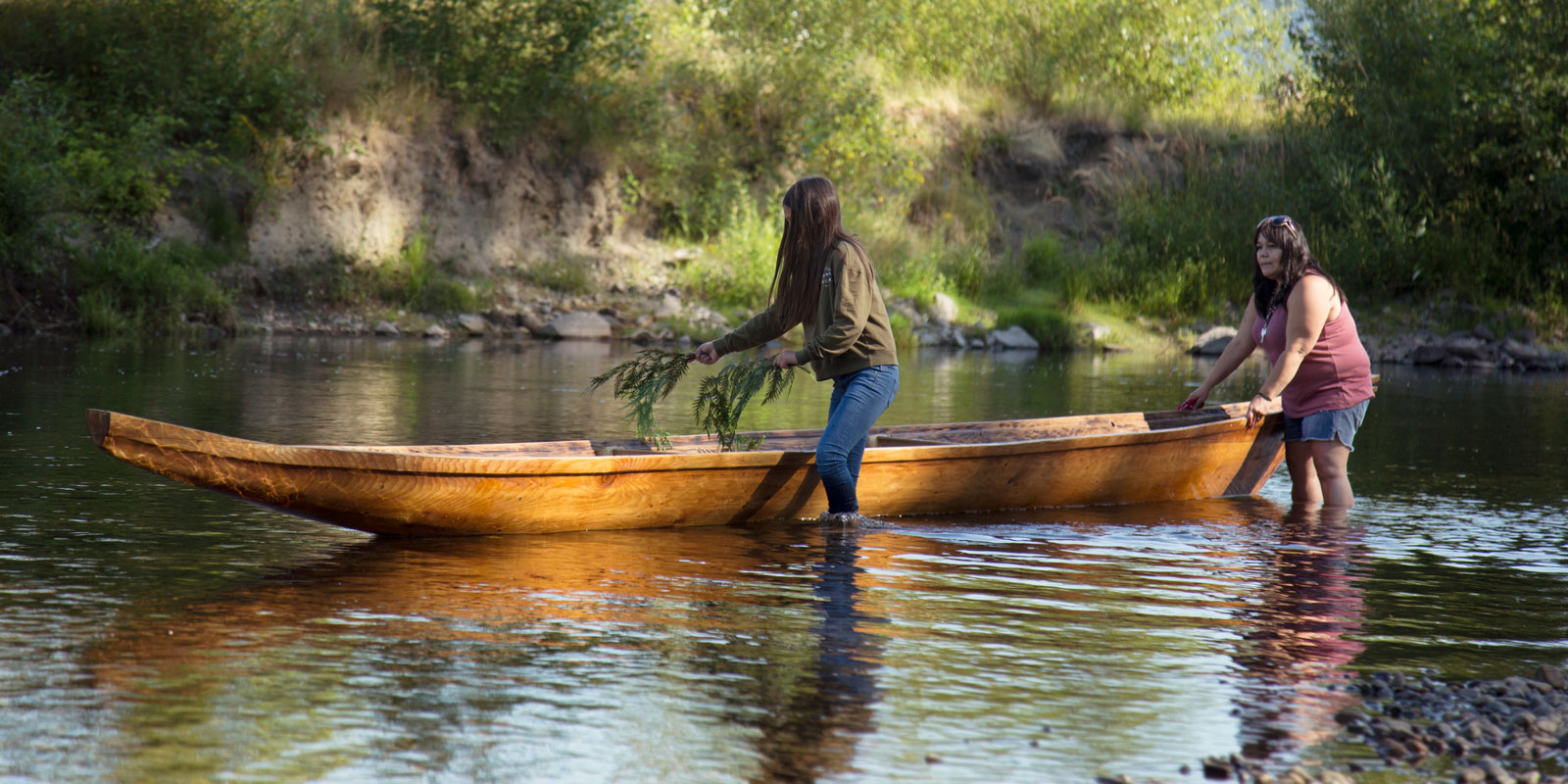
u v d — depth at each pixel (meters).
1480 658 11.84
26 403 26.86
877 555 15.60
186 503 17.55
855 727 9.62
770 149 61.22
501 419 27.02
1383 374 46.56
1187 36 72.50
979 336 54.31
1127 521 18.45
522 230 56.38
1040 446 18.95
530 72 56.22
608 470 16.20
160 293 46.84
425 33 55.22
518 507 15.92
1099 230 64.94
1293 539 17.23
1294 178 61.97
